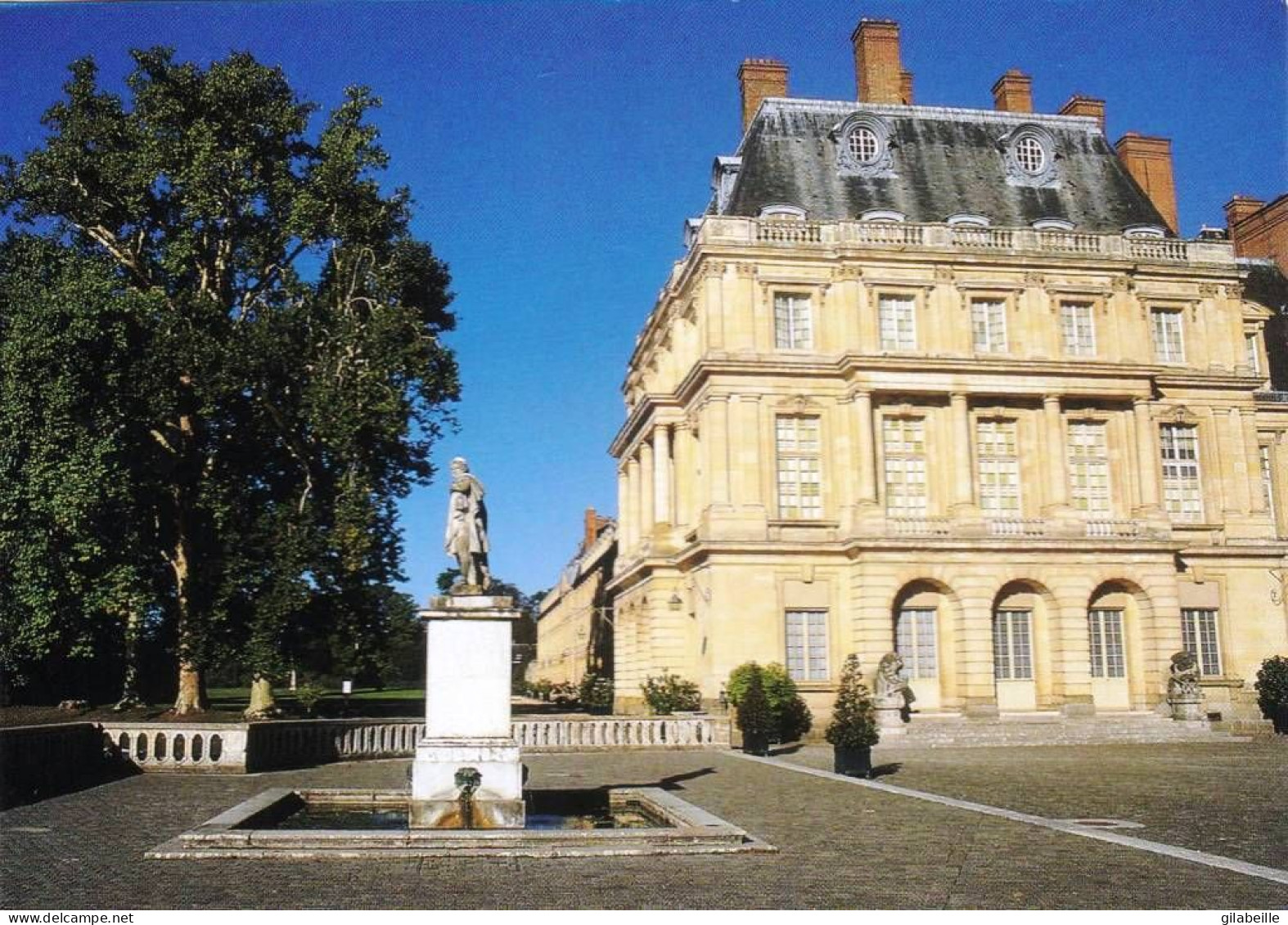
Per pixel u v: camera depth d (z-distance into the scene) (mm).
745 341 45312
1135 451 46875
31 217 36156
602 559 78938
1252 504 49062
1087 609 44438
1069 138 54062
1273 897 11422
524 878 12359
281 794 18469
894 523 44031
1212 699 46031
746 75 55750
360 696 86812
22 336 31953
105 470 31641
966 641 43219
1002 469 46688
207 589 36219
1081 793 22156
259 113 36531
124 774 25469
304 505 37094
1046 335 47062
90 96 36312
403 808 18922
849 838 15492
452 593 16828
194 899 11273
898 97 55062
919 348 46312
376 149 38156
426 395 38000
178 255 35125
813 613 44281
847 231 46344
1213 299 49688
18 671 36344
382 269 38594
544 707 71188
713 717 35969
